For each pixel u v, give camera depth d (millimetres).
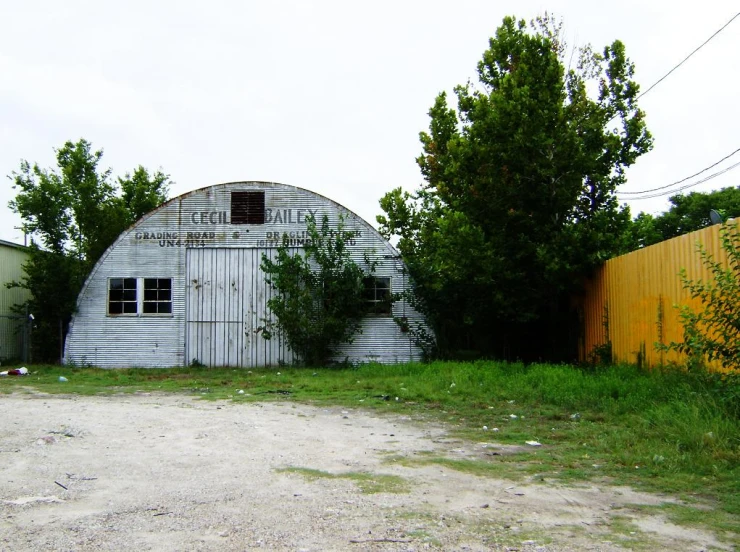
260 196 21844
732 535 4832
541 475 6613
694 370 10422
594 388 11508
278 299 20906
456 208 20078
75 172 27125
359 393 13516
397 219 28188
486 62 23141
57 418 10055
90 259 25891
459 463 7133
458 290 20094
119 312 21812
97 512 5289
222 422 9867
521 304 18609
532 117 17984
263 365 21375
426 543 4586
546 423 9648
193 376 18422
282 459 7277
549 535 4785
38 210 24422
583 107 21219
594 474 6637
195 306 21672
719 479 6348
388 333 21297
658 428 8289
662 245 13531
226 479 6359
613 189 20078
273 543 4578
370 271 21406
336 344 21297
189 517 5156
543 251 17281
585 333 18469
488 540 4660
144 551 4422
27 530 4840
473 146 19297
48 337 23312
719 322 9273
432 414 10750
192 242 21828
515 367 15445
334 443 8266
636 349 14867
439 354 21000
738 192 35656
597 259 17062
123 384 16141
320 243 21312
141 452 7602
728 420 7801
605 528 4965
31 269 23375
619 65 21266
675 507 5512
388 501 5629
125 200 33250
